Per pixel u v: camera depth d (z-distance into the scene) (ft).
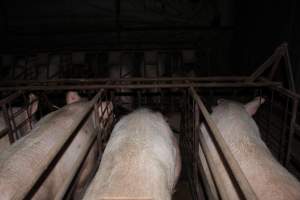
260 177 5.67
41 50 18.03
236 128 7.30
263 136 11.26
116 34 19.71
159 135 6.68
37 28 19.94
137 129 6.62
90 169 8.20
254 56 15.39
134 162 5.34
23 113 9.82
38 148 6.66
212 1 19.22
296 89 10.62
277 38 12.54
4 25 19.85
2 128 8.79
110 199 4.50
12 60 16.94
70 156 7.43
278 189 5.30
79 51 16.67
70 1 19.44
